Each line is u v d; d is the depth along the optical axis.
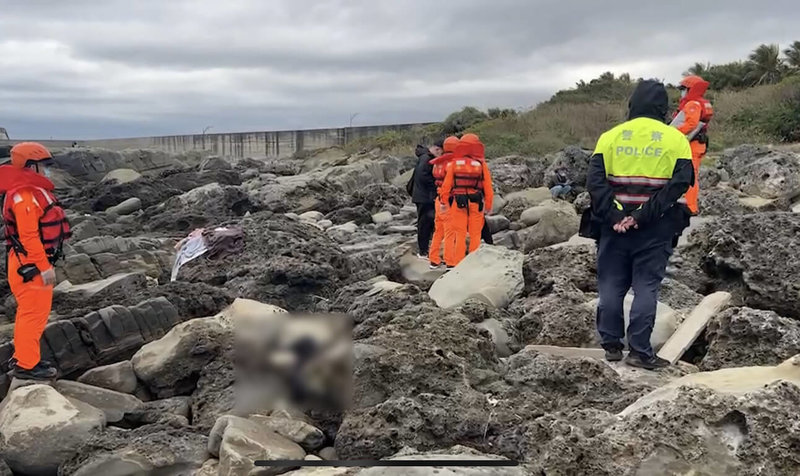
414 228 16.72
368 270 11.84
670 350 6.30
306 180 22.84
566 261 8.79
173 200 20.59
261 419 5.50
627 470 4.13
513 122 38.38
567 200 18.86
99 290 9.79
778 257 7.55
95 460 5.12
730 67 44.78
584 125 36.06
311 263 10.44
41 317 6.80
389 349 5.75
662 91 5.81
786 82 34.50
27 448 5.51
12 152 6.80
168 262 13.35
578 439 4.29
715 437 4.18
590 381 5.50
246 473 4.73
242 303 7.45
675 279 8.12
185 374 6.83
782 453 4.05
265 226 11.97
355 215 18.95
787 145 25.52
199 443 5.33
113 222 19.98
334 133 56.44
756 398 4.25
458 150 11.24
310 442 5.32
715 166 19.56
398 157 33.91
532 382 5.64
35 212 6.71
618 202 5.68
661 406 4.37
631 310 5.83
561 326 7.11
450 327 6.12
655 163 5.61
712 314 6.78
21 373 6.74
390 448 4.95
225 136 64.75
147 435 5.48
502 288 8.49
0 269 11.51
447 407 5.18
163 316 8.16
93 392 6.51
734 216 8.41
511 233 14.35
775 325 6.12
